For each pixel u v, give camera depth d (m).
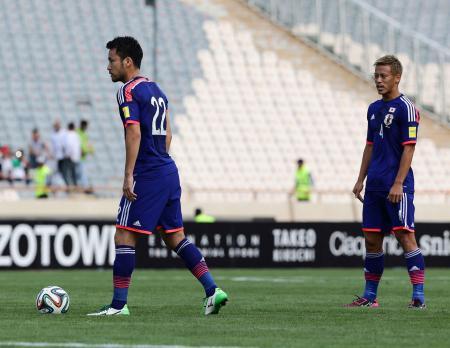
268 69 119.25
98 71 110.88
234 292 47.41
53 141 91.31
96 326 28.27
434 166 113.56
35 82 107.31
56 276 63.03
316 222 78.94
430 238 80.56
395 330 27.98
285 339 25.39
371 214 36.06
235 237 77.00
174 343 24.12
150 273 68.00
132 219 31.05
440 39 127.75
